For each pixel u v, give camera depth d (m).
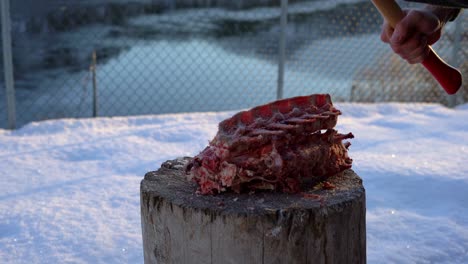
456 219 3.10
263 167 1.69
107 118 5.52
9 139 4.83
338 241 1.64
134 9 12.38
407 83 7.34
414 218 3.11
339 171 1.93
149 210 1.74
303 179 1.85
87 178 3.85
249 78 8.95
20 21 10.76
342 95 7.67
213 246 1.59
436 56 1.75
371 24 8.84
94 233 2.91
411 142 4.78
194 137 4.91
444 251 2.74
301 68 9.20
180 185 1.82
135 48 10.52
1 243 2.79
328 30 9.45
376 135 5.04
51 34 10.74
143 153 4.46
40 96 8.11
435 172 3.84
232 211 1.57
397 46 1.68
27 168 4.07
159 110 7.57
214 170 1.71
